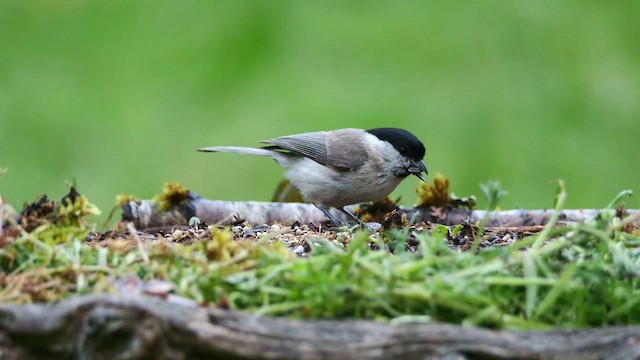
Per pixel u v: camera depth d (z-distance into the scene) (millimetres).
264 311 4410
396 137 9758
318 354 4137
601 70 15086
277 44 15477
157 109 14156
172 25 15852
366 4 16281
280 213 8289
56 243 5324
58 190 12977
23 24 16047
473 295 4434
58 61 15195
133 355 3977
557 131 14016
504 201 13008
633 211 7445
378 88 14594
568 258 4957
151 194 13062
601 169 13359
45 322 4113
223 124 13891
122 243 5230
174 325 4016
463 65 15195
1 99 14352
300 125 13867
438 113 14133
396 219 7727
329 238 6586
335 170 9656
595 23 16156
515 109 14312
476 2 16625
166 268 4867
